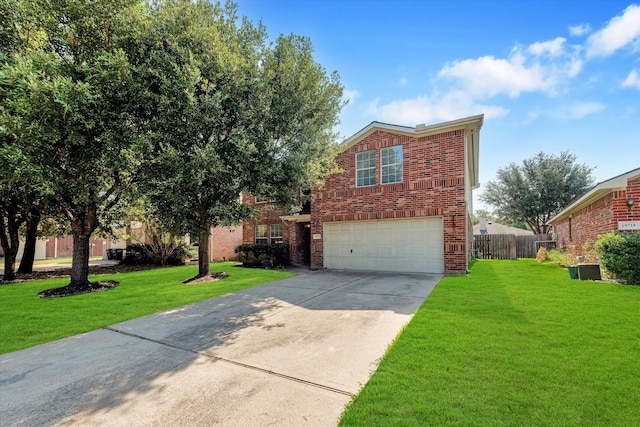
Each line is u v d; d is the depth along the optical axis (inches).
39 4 257.1
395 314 224.4
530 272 427.5
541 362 136.0
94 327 212.8
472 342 160.2
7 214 438.0
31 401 119.6
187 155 254.4
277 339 182.5
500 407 104.1
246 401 116.0
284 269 534.9
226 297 300.0
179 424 103.0
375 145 481.4
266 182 279.4
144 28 262.5
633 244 311.4
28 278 462.3
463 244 412.2
